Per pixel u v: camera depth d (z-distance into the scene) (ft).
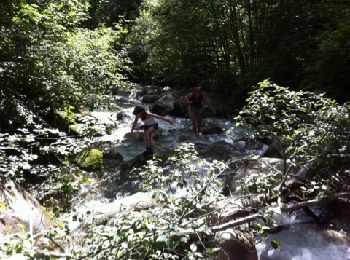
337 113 14.43
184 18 50.98
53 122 23.26
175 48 53.93
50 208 14.12
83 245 7.48
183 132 34.04
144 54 68.03
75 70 22.22
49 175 11.91
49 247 8.34
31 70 20.25
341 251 13.76
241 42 51.98
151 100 50.62
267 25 45.75
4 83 19.95
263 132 15.78
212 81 50.21
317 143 14.03
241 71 49.57
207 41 52.11
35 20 21.79
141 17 68.95
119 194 20.30
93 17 70.64
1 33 18.83
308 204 13.33
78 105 24.45
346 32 28.73
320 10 38.32
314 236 14.71
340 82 29.94
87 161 23.94
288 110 15.40
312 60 32.96
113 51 33.88
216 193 10.45
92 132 12.67
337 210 15.96
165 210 8.87
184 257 7.08
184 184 10.31
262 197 13.25
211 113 40.55
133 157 26.61
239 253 11.21
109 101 23.99
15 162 11.99
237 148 27.66
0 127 19.48
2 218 10.78
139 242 6.76
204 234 9.68
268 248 14.02
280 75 39.22
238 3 46.01
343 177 15.83
